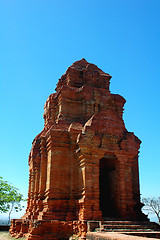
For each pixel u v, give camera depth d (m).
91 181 18.69
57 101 28.44
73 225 17.89
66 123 23.36
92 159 19.33
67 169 21.20
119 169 20.44
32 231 17.28
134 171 23.45
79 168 20.25
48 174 21.08
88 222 16.52
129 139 21.56
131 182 21.91
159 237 15.19
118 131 21.53
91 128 20.12
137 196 22.67
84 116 26.47
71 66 30.56
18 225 24.09
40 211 22.03
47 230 17.62
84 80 29.66
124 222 17.12
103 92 28.52
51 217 19.00
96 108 26.91
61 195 20.25
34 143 27.67
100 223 16.42
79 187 19.66
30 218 23.41
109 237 12.12
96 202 18.11
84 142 19.39
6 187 35.16
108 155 20.53
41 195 22.66
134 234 14.68
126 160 20.80
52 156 21.12
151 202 48.56
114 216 20.25
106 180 22.88
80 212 18.23
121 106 28.86
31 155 27.73
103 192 23.08
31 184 27.34
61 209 19.78
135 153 21.45
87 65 30.67
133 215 19.53
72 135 21.45
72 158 21.11
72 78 29.70
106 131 20.89
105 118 21.38
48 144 22.02
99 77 30.64
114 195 20.80
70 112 26.78
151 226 17.08
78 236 16.83
